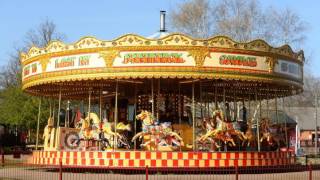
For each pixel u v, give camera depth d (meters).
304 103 94.75
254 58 27.00
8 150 55.56
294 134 62.66
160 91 30.83
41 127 56.00
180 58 25.83
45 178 23.28
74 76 27.17
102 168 26.27
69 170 27.70
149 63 25.81
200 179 22.56
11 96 58.03
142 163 25.80
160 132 26.72
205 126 27.55
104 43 26.34
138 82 28.16
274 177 24.08
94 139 28.03
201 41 25.92
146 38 25.80
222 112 27.81
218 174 25.64
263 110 55.66
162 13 32.22
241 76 26.58
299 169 29.61
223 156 26.28
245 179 22.97
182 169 25.61
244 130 30.34
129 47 25.95
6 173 26.31
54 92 34.25
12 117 57.12
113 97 33.66
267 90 32.53
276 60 27.97
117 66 26.12
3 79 75.81
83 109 43.25
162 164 25.72
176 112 30.97
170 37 25.80
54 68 28.16
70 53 27.42
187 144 28.56
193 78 26.11
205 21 51.34
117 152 26.16
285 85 29.50
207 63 25.98
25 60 31.42
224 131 27.12
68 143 29.05
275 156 28.70
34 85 30.25
